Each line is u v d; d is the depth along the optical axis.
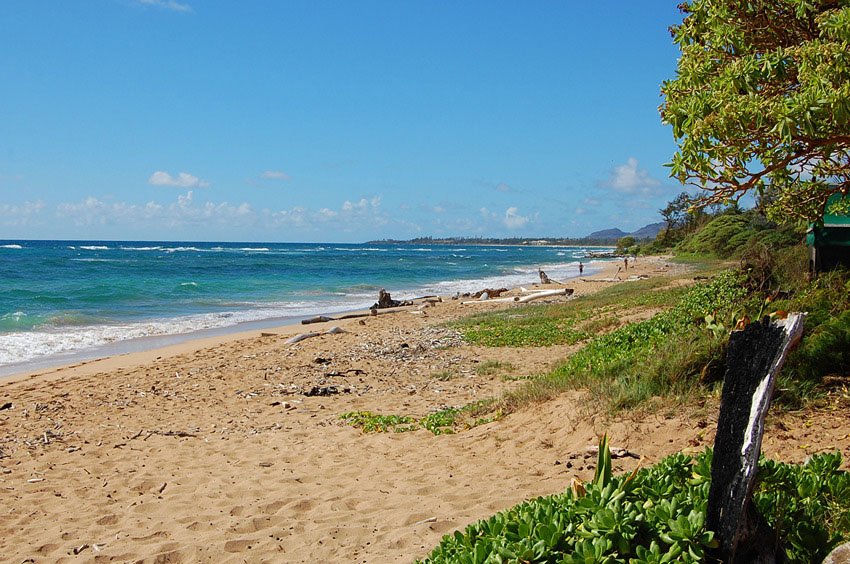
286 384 14.20
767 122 5.87
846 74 5.66
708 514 3.14
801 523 3.46
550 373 11.87
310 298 39.56
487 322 23.52
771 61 6.05
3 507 7.21
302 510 6.80
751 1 6.77
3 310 28.58
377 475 7.78
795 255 15.49
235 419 11.25
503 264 89.56
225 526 6.43
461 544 3.75
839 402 6.96
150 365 16.84
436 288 47.69
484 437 8.77
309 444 9.44
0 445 9.77
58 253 92.00
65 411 11.98
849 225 12.35
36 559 5.88
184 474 8.23
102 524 6.70
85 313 29.11
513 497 6.55
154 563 5.73
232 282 48.16
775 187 7.81
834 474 4.23
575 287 42.16
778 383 7.34
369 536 6.00
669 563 2.98
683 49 7.39
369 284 50.44
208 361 17.31
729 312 11.42
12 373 16.94
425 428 9.79
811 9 6.31
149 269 59.84
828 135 5.81
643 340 12.57
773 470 3.78
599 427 7.88
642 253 106.19
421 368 15.86
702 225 92.06
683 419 7.48
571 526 3.32
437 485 7.20
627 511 3.33
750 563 3.07
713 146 6.18
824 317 8.75
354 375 15.18
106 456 9.16
